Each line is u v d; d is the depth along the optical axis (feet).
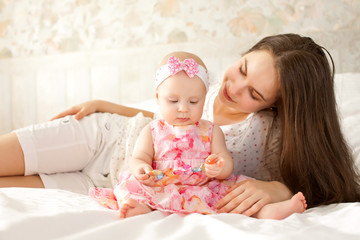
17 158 4.09
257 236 2.16
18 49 8.71
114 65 8.16
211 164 3.20
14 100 8.74
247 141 4.29
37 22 8.60
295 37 4.17
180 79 3.43
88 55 8.27
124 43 8.25
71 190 4.19
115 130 4.62
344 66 6.90
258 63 3.87
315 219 2.79
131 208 2.88
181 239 2.19
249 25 7.55
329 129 3.94
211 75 5.42
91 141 4.48
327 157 3.85
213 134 3.64
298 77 3.80
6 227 2.09
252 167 4.48
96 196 3.33
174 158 3.50
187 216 2.81
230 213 3.01
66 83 8.41
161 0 8.00
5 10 8.73
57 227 2.28
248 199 3.21
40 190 3.45
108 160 4.48
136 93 8.18
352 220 2.60
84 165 4.54
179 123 3.52
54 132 4.33
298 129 3.83
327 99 3.97
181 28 7.92
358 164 4.49
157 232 2.33
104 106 4.99
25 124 8.64
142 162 3.38
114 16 8.27
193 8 7.83
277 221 2.69
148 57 7.97
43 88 8.54
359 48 6.84
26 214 2.36
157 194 3.19
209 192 3.35
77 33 8.45
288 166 3.90
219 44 7.52
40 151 4.18
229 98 4.16
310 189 3.87
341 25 7.07
